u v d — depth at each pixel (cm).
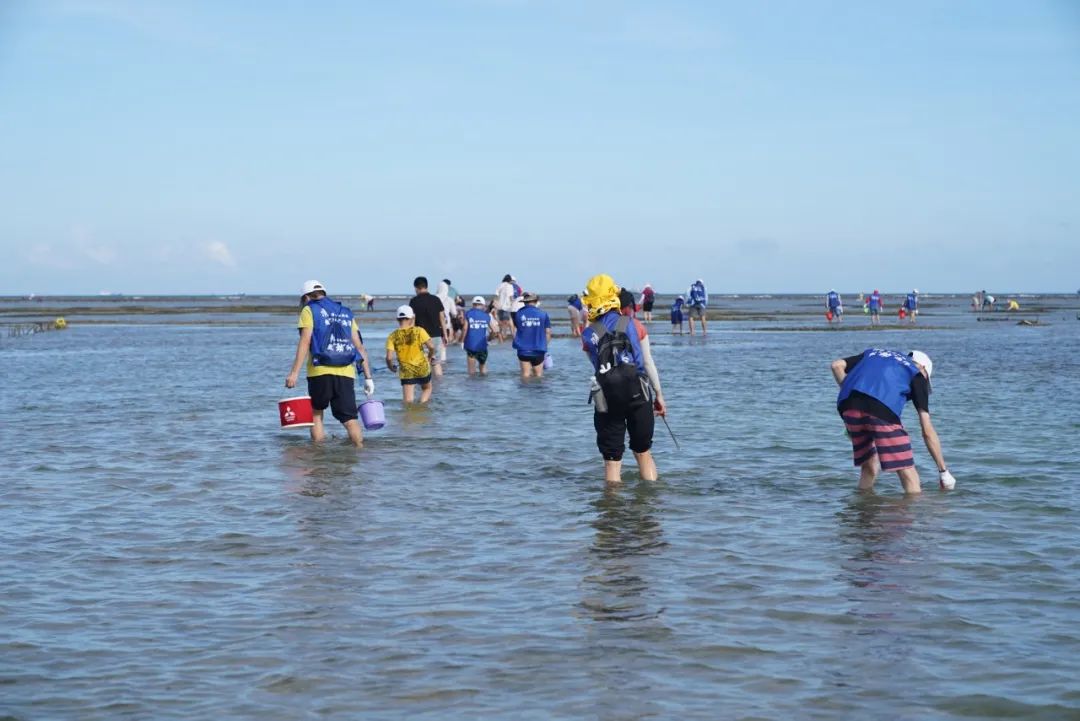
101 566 742
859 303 12600
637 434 1048
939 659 551
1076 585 683
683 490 1020
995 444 1285
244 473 1123
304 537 828
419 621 618
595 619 621
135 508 940
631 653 563
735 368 2631
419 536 831
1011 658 551
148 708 492
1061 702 493
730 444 1312
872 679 524
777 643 578
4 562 752
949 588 679
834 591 674
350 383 1330
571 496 994
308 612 636
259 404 1820
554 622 616
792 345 3778
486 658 557
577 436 1401
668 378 2317
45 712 488
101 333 5406
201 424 1538
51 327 6106
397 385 2230
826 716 480
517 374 2495
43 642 584
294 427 1410
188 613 635
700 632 596
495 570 730
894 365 1002
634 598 662
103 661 554
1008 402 1753
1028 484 1030
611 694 507
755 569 727
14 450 1280
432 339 2383
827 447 1284
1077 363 2719
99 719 480
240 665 548
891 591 672
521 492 1016
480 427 1497
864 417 995
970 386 2055
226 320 7700
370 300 9562
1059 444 1283
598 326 1047
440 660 554
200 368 2792
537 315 2338
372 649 571
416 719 479
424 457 1230
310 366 1330
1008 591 671
